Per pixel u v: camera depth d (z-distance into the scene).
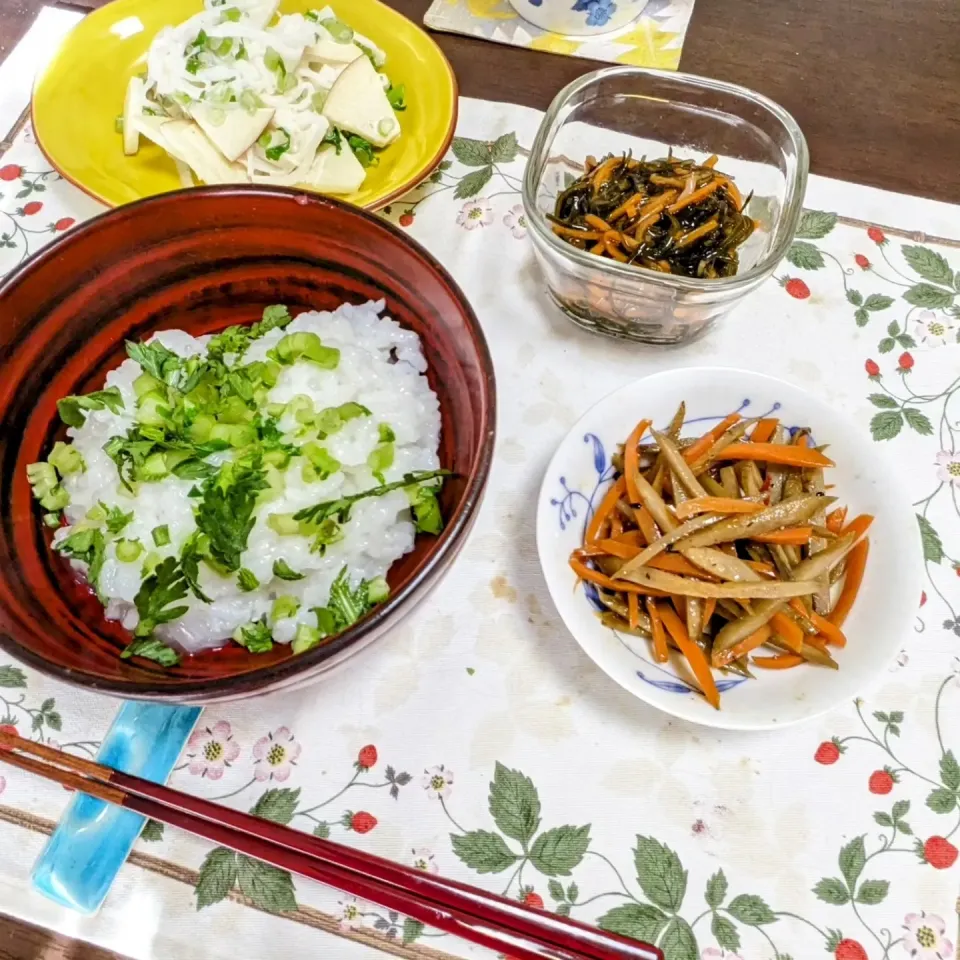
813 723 0.34
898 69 0.47
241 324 0.37
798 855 0.32
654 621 0.33
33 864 0.32
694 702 0.31
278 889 0.31
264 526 0.33
